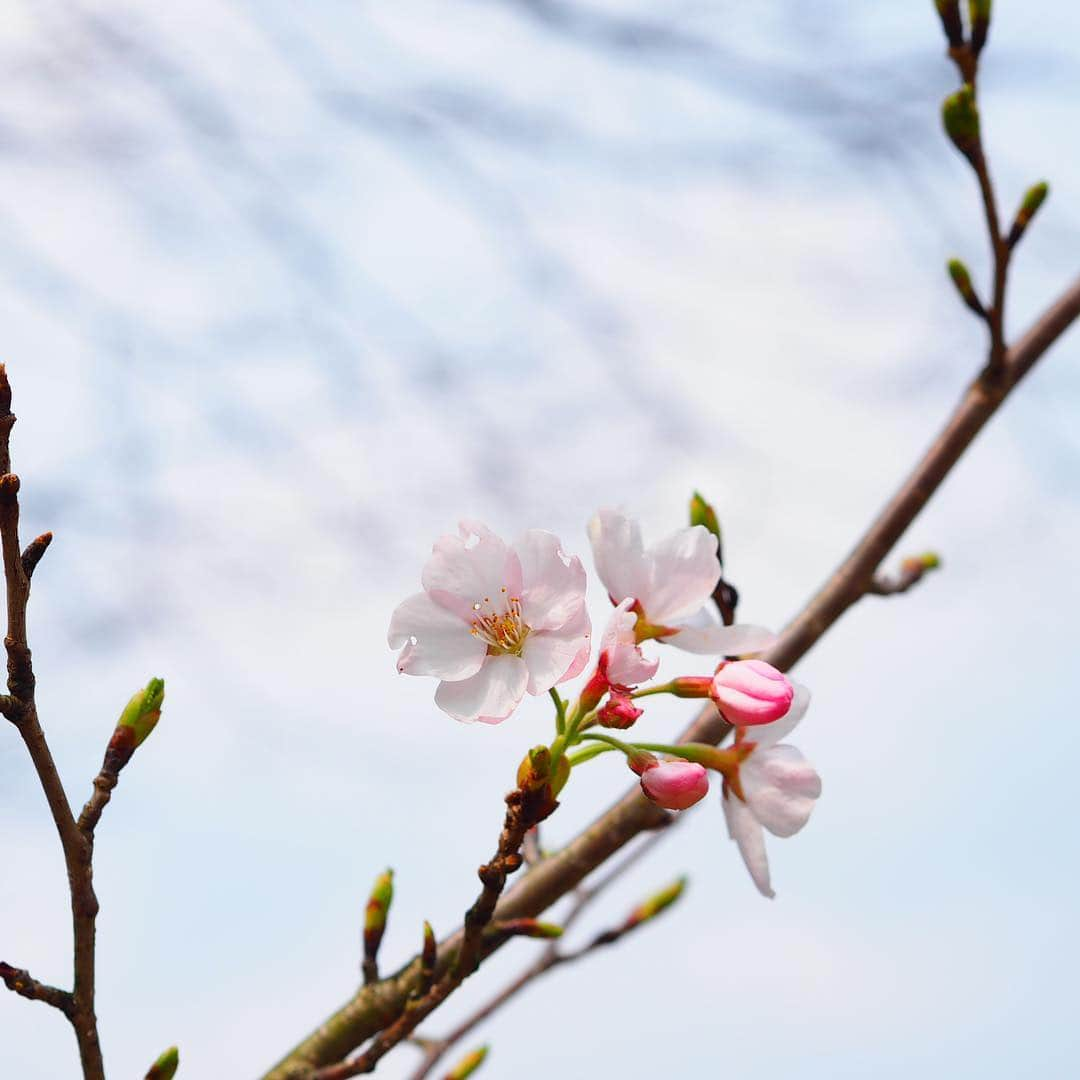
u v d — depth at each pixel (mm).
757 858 827
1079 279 947
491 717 799
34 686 783
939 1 898
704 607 834
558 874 881
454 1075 880
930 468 940
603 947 938
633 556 819
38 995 792
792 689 816
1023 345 946
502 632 805
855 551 941
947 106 904
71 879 791
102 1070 794
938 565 941
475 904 803
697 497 876
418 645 803
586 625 804
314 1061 848
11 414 777
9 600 779
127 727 796
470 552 807
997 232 923
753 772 830
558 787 794
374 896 856
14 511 776
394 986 853
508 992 937
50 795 787
